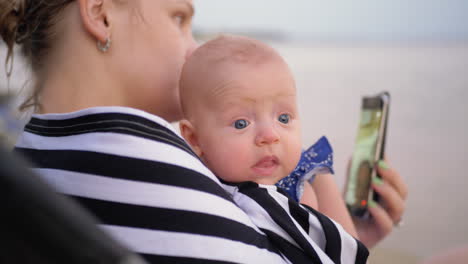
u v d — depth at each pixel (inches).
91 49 41.5
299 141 44.4
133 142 33.0
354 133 285.1
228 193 40.8
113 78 42.7
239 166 42.5
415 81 560.7
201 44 46.5
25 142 37.1
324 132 289.1
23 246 14.4
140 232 31.8
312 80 574.2
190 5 47.2
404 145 277.1
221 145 43.0
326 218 40.8
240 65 43.3
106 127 33.6
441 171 224.7
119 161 32.5
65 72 41.6
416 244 147.3
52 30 41.9
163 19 44.9
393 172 61.4
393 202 61.2
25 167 14.9
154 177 32.5
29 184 14.4
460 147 269.3
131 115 33.9
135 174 32.4
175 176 33.0
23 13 42.8
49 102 42.2
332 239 39.4
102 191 32.4
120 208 32.1
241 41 45.8
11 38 44.0
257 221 37.7
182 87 45.6
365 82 554.9
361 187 62.6
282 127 43.6
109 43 41.8
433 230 159.8
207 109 43.8
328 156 50.8
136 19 43.1
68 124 35.4
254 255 34.0
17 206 14.1
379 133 61.9
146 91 44.4
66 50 41.5
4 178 13.9
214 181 35.7
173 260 31.6
